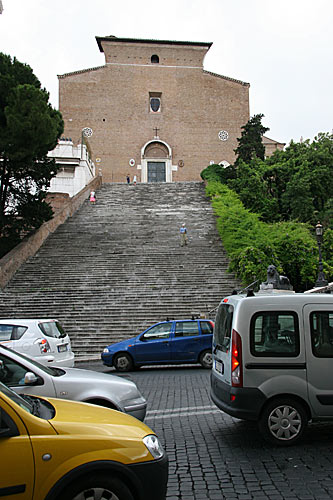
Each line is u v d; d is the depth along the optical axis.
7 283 19.02
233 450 5.61
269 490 4.42
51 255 21.98
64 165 34.69
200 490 4.48
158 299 18.00
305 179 31.44
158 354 12.71
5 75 19.50
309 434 6.17
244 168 33.44
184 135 48.97
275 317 5.94
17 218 23.61
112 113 48.34
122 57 49.16
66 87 48.22
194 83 49.75
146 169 47.88
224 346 6.27
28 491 3.13
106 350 12.88
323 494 4.28
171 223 26.95
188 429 6.61
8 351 5.97
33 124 18.59
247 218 24.44
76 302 17.69
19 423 3.27
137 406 5.99
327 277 21.11
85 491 3.28
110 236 24.67
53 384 5.78
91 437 3.40
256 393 5.70
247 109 49.94
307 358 5.77
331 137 36.12
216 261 21.41
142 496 3.43
